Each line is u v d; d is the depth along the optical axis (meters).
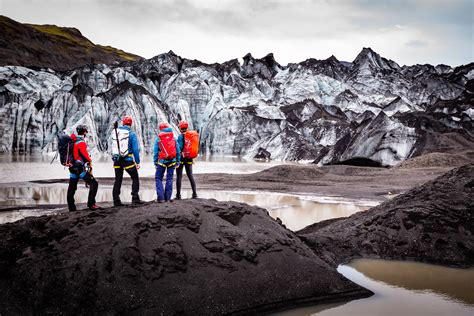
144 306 6.51
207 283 7.07
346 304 7.56
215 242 7.71
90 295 6.48
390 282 8.75
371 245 10.62
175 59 123.12
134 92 77.25
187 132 9.31
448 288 8.46
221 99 101.94
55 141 69.50
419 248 10.52
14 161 49.72
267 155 80.12
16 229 7.39
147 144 74.88
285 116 97.75
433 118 66.81
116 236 7.20
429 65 151.50
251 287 7.31
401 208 11.54
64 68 165.75
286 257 8.09
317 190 26.62
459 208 11.34
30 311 6.33
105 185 26.45
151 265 6.97
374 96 118.06
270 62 136.88
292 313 7.16
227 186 27.72
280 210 18.52
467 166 12.82
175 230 7.60
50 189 24.41
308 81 115.25
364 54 136.50
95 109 72.00
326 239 10.73
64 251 6.99
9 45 152.25
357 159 50.88
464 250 10.43
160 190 8.72
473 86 119.00
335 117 97.69
